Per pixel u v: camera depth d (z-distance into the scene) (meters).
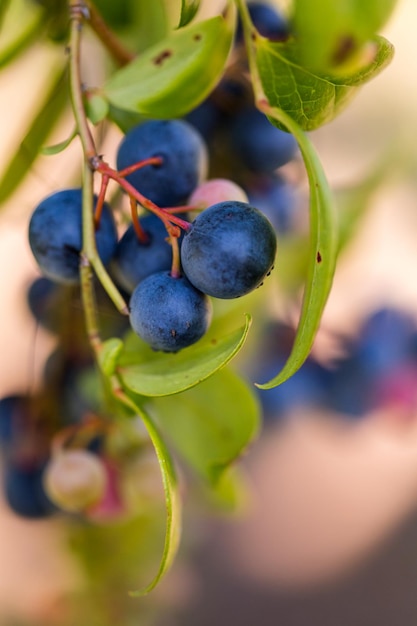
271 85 0.15
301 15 0.14
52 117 0.19
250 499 0.25
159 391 0.16
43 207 0.17
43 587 0.23
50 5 0.18
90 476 0.19
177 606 0.24
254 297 0.19
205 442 0.18
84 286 0.16
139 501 0.21
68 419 0.20
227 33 0.17
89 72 0.19
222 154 0.18
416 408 0.22
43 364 0.20
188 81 0.17
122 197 0.17
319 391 0.22
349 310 0.23
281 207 0.19
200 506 0.22
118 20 0.18
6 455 0.21
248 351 0.21
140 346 0.16
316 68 0.15
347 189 0.21
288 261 0.19
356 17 0.14
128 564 0.22
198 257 0.15
